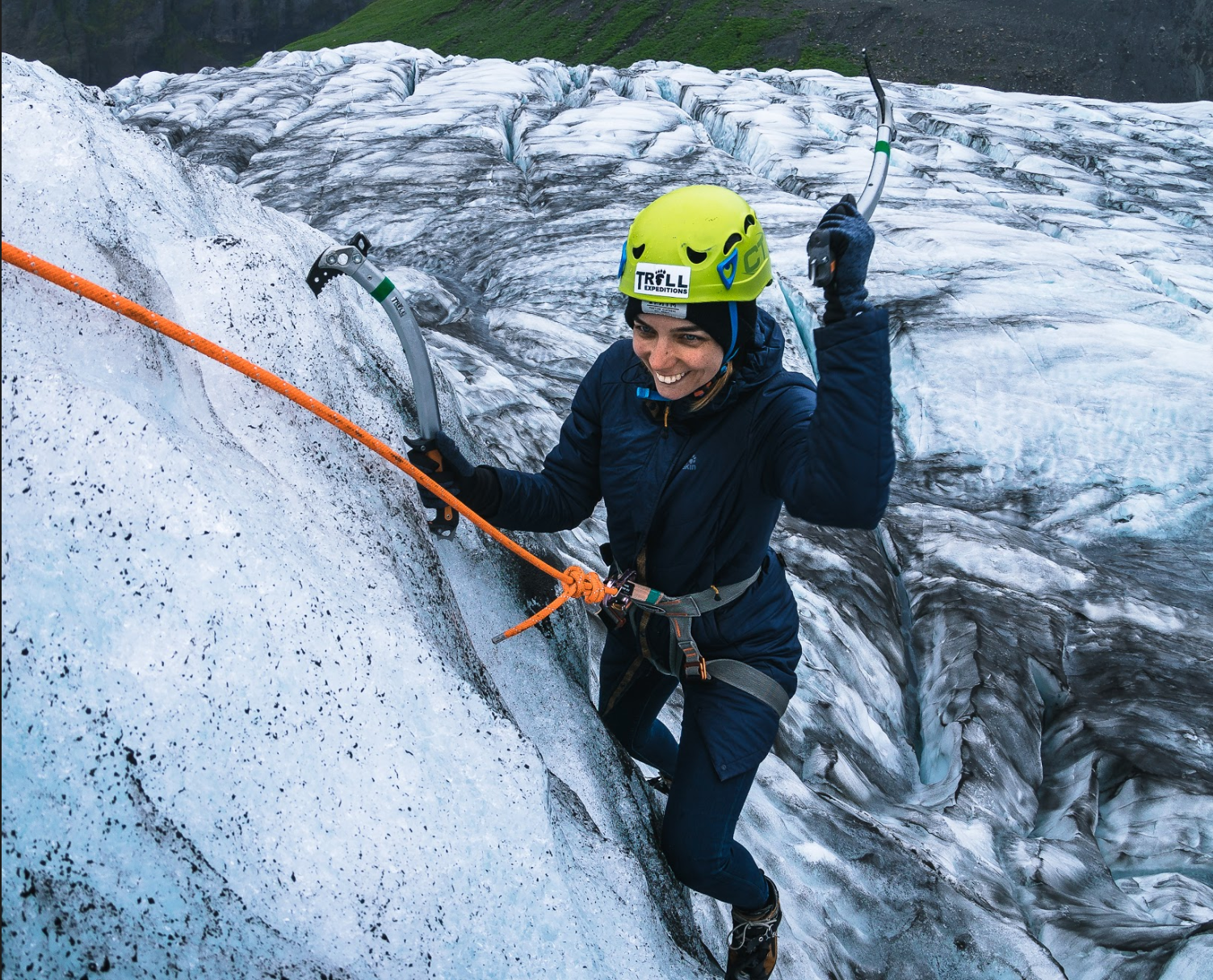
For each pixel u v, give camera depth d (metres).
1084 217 11.02
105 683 1.08
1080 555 5.91
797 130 13.64
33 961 0.93
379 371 2.23
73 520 1.10
